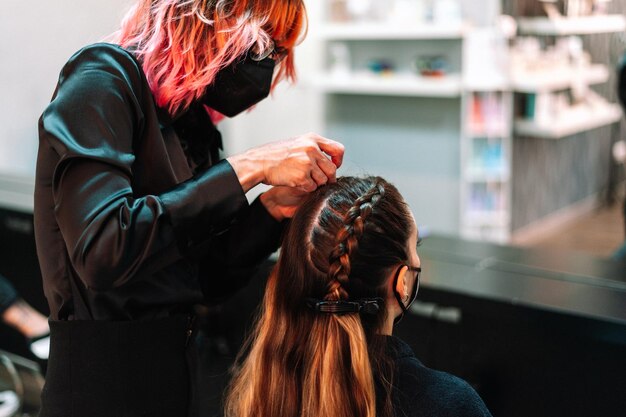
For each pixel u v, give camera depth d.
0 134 4.88
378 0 5.31
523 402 1.93
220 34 1.07
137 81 1.10
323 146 1.08
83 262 0.99
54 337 1.14
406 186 5.43
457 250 2.49
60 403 1.13
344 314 0.98
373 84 5.26
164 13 1.10
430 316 2.07
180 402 1.17
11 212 3.15
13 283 3.21
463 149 4.93
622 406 1.77
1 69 4.81
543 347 1.88
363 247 0.99
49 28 4.59
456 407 0.99
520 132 4.40
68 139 1.01
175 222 1.01
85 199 0.99
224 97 1.16
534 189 4.23
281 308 1.04
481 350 1.99
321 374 0.98
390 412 0.99
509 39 4.47
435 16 5.01
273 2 1.10
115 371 1.12
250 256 1.27
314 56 5.69
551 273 2.18
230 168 1.05
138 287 1.13
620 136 3.40
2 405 2.02
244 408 1.06
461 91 4.85
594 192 3.64
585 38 3.49
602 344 1.78
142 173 1.13
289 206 1.24
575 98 3.72
